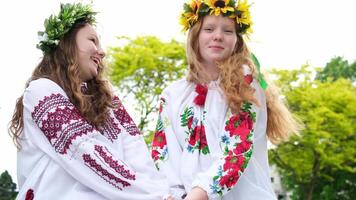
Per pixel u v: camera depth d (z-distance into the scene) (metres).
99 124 3.64
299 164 22.59
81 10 3.70
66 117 3.47
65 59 3.67
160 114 4.15
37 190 3.45
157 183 3.56
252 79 3.95
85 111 3.58
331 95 21.34
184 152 3.93
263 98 3.99
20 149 3.61
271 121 4.11
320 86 21.95
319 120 20.88
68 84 3.63
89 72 3.70
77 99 3.59
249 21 4.04
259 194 3.88
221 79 3.94
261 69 4.02
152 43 20.78
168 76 20.73
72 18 3.67
